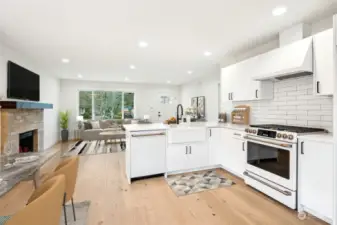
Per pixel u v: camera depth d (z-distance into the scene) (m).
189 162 3.30
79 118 7.12
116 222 1.93
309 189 1.98
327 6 2.08
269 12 2.20
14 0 1.90
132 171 2.91
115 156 4.64
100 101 8.02
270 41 3.16
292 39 2.60
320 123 2.42
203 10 2.15
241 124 3.65
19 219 0.82
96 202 2.34
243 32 2.79
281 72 2.42
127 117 8.46
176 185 2.82
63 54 3.87
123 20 2.38
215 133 3.48
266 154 2.44
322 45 2.09
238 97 3.48
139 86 8.59
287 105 2.88
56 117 6.63
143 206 2.24
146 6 2.05
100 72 5.88
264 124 3.08
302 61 2.21
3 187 1.31
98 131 6.59
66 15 2.24
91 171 3.49
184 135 3.22
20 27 2.56
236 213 2.08
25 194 2.63
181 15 2.26
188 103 8.40
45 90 5.44
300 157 2.06
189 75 6.49
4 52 3.24
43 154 1.98
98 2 1.96
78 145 6.01
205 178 3.08
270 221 1.93
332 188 1.77
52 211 0.99
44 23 2.45
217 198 2.43
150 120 8.76
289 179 2.12
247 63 3.23
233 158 3.12
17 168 1.54
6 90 3.26
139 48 3.48
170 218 2.00
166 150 3.14
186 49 3.57
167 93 9.09
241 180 2.99
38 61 4.45
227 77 3.80
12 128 3.11
